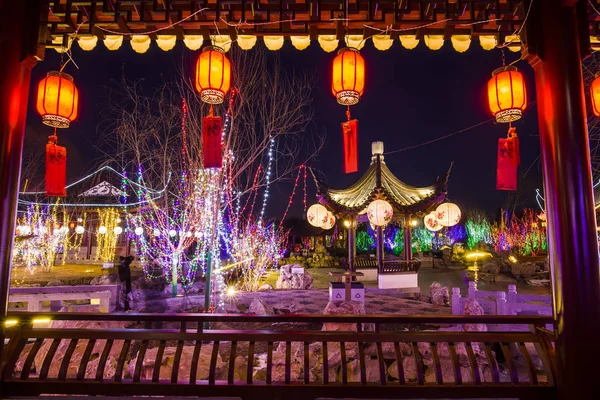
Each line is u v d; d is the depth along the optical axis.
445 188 15.40
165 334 3.41
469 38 3.99
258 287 15.77
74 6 3.58
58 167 4.21
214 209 9.12
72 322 6.37
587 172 3.03
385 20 3.60
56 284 13.78
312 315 3.45
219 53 3.58
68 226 24.61
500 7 3.57
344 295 9.73
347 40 3.90
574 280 2.94
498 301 8.70
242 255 15.85
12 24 3.29
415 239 35.16
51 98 3.69
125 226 24.95
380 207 12.73
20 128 3.30
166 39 3.99
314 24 3.58
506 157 4.11
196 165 11.07
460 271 24.92
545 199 3.20
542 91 3.24
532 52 3.23
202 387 3.19
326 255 29.05
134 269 20.42
